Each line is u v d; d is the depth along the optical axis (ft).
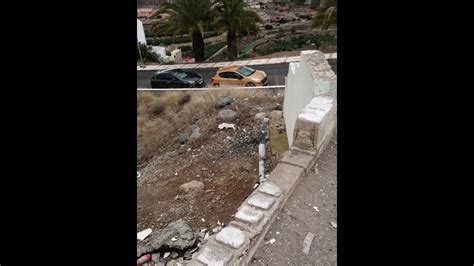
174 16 56.24
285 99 27.02
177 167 24.25
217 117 29.76
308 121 15.15
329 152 16.22
